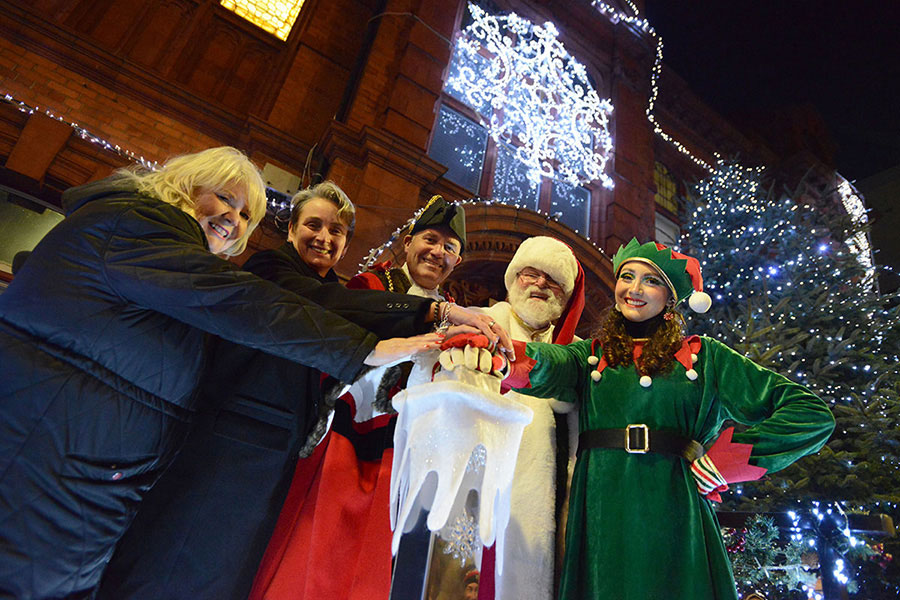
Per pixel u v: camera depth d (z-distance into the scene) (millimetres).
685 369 1688
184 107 5633
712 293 5980
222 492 1280
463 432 1307
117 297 1126
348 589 1465
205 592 1203
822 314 5184
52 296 1068
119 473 1064
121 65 5383
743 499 3916
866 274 6285
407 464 1368
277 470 1355
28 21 5082
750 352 4523
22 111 4770
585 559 1494
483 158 7090
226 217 1514
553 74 8008
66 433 1014
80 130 4898
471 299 6203
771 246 6105
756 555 3045
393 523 1360
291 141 5824
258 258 1673
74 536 1001
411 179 5824
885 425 4008
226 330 1159
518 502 1666
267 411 1389
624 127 8445
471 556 1547
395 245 4988
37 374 1018
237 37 6539
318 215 2049
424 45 6637
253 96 6309
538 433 1775
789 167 10375
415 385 1471
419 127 6129
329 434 1677
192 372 1197
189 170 1488
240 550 1263
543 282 2074
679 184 9492
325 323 1214
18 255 1425
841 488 3742
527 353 1681
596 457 1612
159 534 1209
